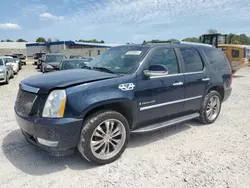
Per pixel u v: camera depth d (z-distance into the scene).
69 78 3.32
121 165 3.32
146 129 3.82
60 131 2.91
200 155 3.64
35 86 3.18
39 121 2.95
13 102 7.27
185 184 2.87
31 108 3.09
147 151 3.78
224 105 7.00
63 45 48.12
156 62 3.92
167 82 4.00
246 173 3.12
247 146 3.99
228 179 2.98
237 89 9.96
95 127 3.16
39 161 3.40
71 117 2.97
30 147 3.84
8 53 54.84
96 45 47.16
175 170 3.19
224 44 15.59
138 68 3.65
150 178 2.99
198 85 4.66
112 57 4.27
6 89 10.20
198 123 5.24
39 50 51.84
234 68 14.80
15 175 3.04
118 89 3.35
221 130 4.80
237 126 5.06
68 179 2.96
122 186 2.82
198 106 4.82
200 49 4.92
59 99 2.94
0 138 4.21
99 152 3.31
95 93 3.14
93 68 4.11
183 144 4.07
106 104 3.31
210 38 15.84
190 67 4.54
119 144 3.49
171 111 4.20
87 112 3.10
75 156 3.57
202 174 3.09
